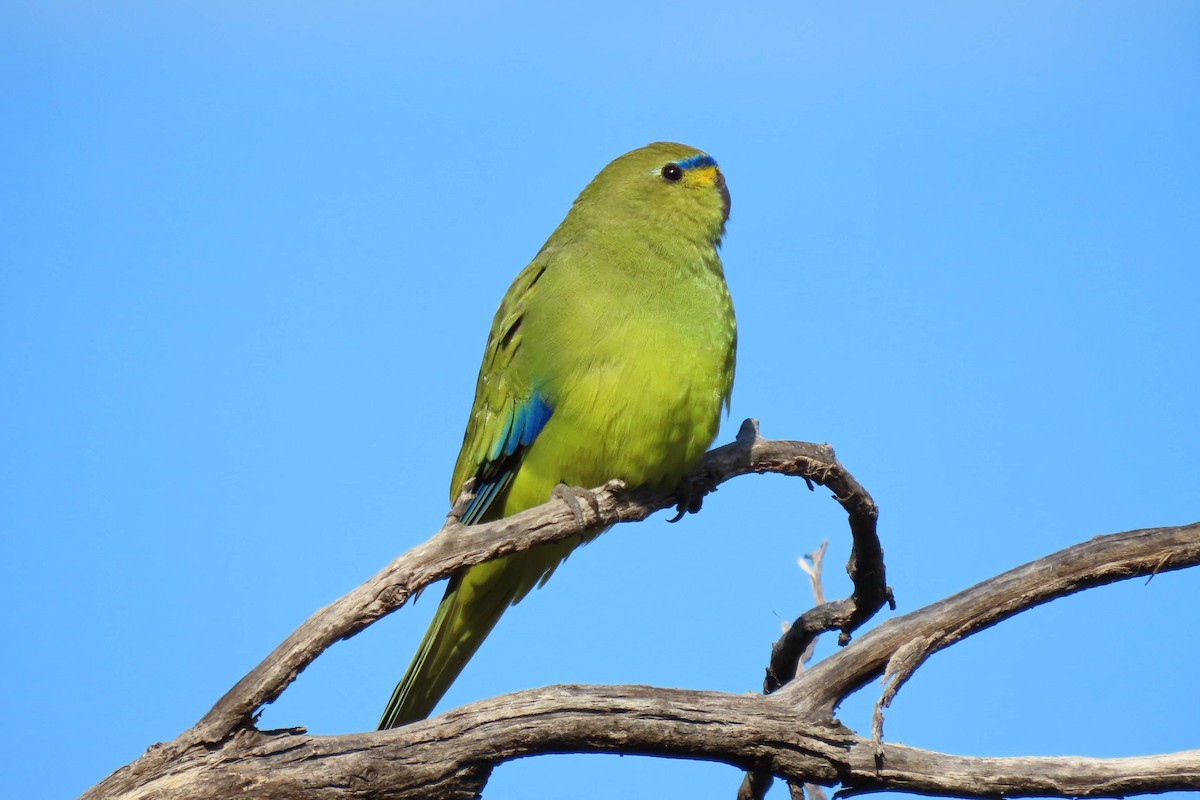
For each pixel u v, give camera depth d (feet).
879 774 31.73
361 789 30.37
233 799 29.84
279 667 30.55
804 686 32.45
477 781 31.45
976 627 33.47
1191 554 33.68
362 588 32.12
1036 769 31.45
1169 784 31.27
